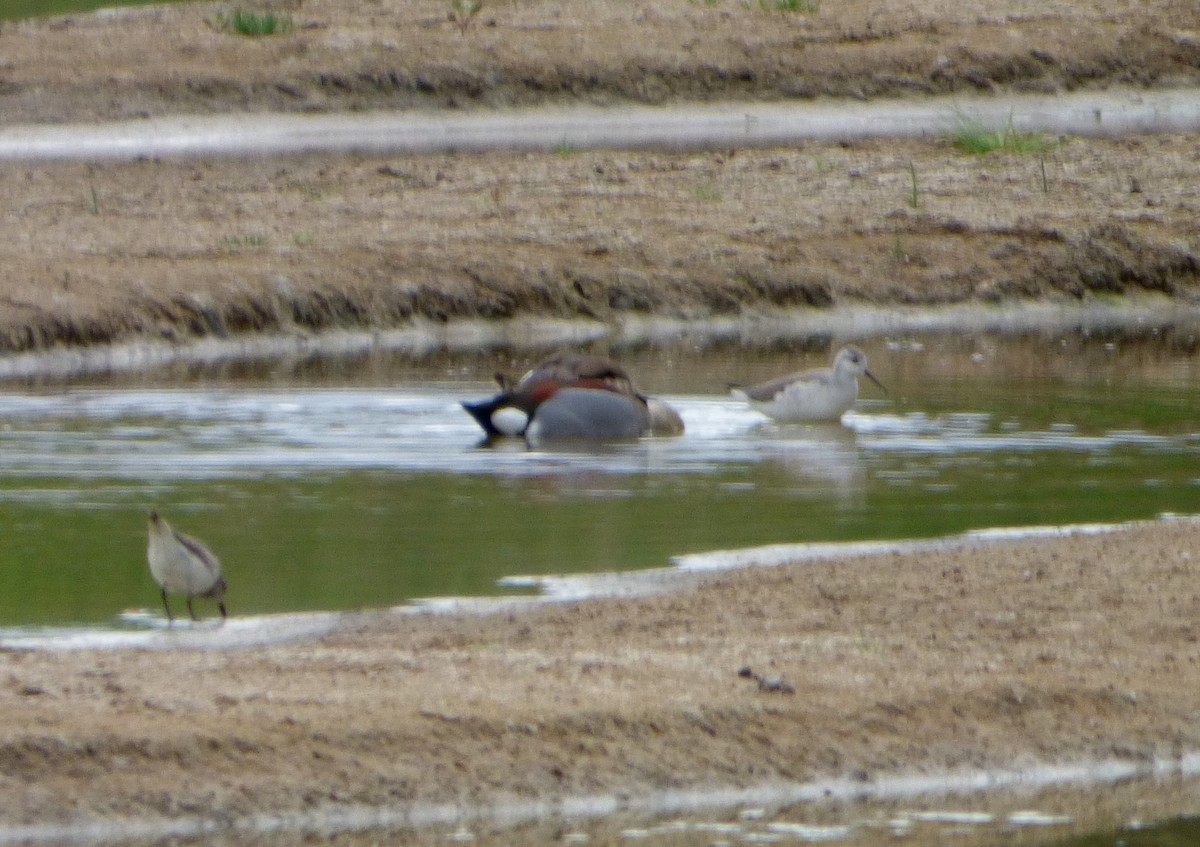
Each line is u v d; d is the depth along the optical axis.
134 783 16.69
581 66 75.62
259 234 49.12
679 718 18.52
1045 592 23.00
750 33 80.88
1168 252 53.41
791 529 26.61
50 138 63.97
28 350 40.00
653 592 23.31
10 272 43.16
